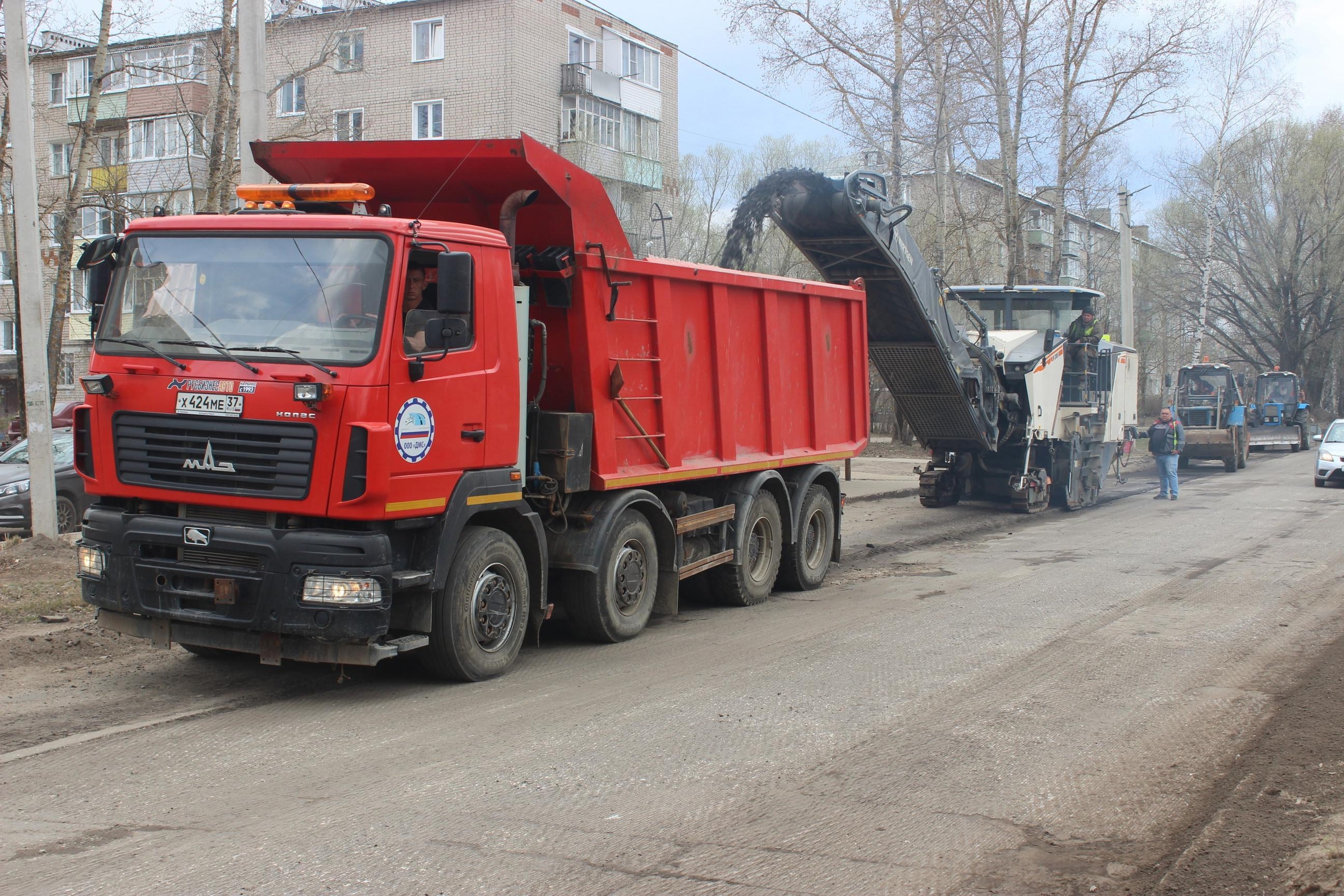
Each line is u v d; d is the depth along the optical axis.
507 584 7.62
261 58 10.81
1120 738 6.06
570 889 4.14
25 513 13.60
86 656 7.93
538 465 8.01
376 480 6.31
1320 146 47.31
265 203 7.49
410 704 6.77
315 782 5.33
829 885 4.20
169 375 6.67
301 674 7.52
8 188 24.66
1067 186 31.42
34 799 5.08
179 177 31.52
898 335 15.74
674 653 8.27
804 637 8.85
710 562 9.74
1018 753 5.80
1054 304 19.36
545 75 34.88
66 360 36.62
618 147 36.81
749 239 13.42
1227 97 41.31
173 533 6.62
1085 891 4.16
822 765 5.62
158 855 4.44
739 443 10.26
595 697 6.97
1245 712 6.53
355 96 35.25
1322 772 5.44
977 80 28.52
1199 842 4.59
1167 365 66.25
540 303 8.23
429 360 6.68
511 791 5.21
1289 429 39.69
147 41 26.36
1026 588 11.07
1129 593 10.73
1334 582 11.24
